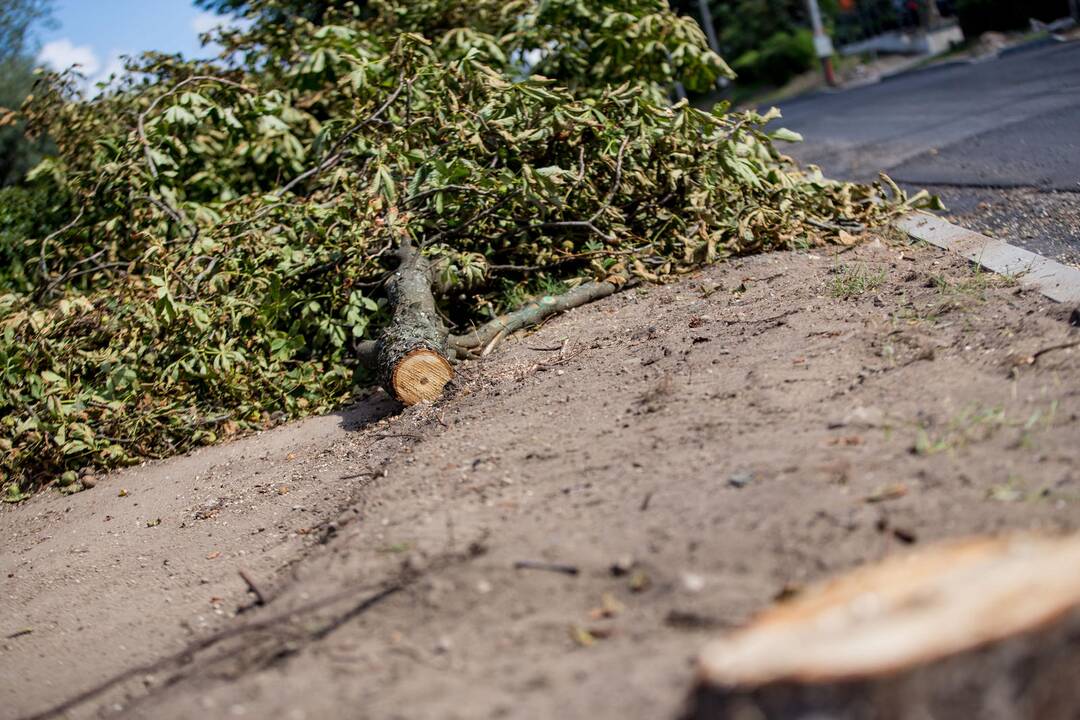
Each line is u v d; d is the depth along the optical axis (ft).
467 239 24.39
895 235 23.06
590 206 24.91
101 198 28.45
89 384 22.65
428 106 26.12
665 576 9.80
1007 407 12.06
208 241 23.63
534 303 22.85
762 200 24.67
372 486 14.98
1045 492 9.88
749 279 21.06
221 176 31.07
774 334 16.72
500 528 11.78
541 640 9.34
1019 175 28.78
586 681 8.42
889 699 6.18
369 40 30.07
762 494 10.93
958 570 7.04
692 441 13.04
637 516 11.17
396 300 21.33
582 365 18.04
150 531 17.38
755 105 107.55
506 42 31.63
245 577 12.84
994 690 6.27
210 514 17.26
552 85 30.91
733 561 9.77
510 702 8.36
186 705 9.85
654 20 29.73
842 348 15.34
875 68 102.17
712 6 140.46
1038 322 14.87
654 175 24.95
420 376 19.26
